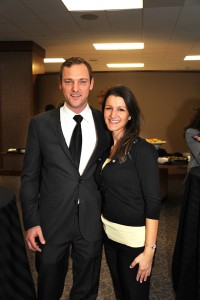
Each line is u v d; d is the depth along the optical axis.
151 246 1.47
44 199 1.69
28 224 1.66
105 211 1.60
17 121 7.14
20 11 4.64
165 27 5.41
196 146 2.86
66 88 1.63
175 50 7.46
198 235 1.81
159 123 10.24
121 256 1.56
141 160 1.46
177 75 10.11
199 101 10.09
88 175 1.68
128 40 6.48
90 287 1.79
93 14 4.73
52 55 8.34
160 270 2.80
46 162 1.67
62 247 1.69
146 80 10.29
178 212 4.51
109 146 1.71
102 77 10.59
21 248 1.23
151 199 1.45
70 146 1.68
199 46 6.97
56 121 1.68
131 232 1.51
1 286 1.08
